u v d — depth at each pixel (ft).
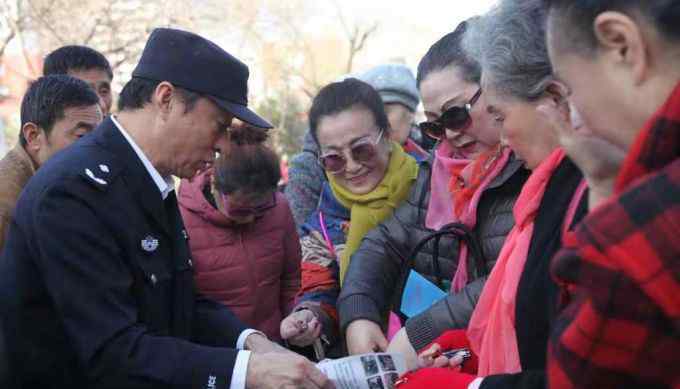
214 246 8.75
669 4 2.84
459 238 6.77
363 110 7.98
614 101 3.10
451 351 5.88
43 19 38.55
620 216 2.78
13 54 42.06
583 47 3.15
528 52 4.64
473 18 5.43
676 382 2.80
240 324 7.42
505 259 5.32
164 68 6.56
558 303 3.74
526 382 4.23
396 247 7.45
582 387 2.93
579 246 2.91
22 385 6.19
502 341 5.05
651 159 2.88
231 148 8.55
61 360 6.24
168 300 6.65
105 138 6.49
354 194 8.13
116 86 39.88
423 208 7.45
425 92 6.93
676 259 2.63
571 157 3.63
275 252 9.12
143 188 6.47
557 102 4.66
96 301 5.90
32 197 6.10
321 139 8.14
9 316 6.08
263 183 8.46
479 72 6.56
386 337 7.29
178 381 5.92
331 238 8.79
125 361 5.87
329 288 8.54
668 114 2.83
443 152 7.26
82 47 12.90
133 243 6.28
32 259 6.11
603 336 2.82
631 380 2.86
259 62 59.41
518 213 5.11
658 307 2.68
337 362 5.91
